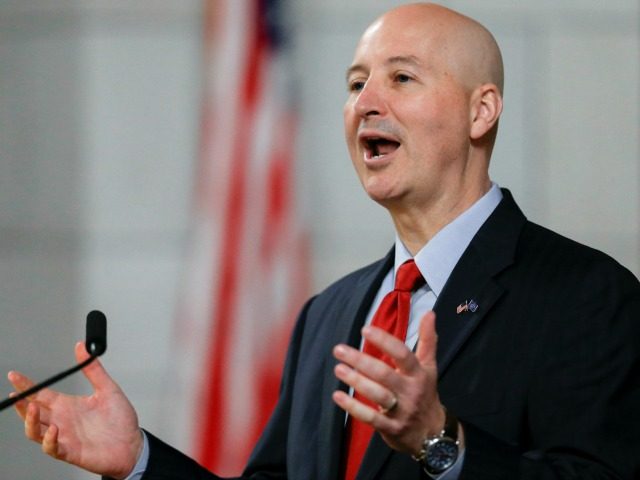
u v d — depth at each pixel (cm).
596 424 722
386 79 831
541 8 1537
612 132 1527
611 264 795
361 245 1515
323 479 793
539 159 1527
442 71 827
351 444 798
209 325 1509
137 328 1543
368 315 857
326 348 867
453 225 830
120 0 1577
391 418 648
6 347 1571
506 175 1529
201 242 1526
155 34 1572
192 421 1502
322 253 1512
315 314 911
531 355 755
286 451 876
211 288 1512
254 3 1534
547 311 770
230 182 1517
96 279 1562
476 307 785
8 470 1557
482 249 812
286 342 1493
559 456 716
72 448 756
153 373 1533
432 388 652
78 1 1582
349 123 848
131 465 771
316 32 1531
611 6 1537
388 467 756
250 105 1522
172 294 1542
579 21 1536
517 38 1537
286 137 1518
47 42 1587
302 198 1515
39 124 1587
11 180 1583
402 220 846
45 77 1587
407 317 814
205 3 1560
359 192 1519
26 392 723
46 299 1572
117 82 1576
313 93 1525
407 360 639
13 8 1584
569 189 1524
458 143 828
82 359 770
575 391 736
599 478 695
